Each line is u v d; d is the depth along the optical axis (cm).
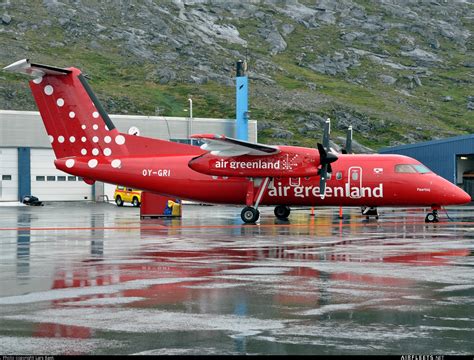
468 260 3266
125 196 11475
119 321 1938
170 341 1714
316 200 6438
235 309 2097
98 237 4691
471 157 13100
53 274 2823
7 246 4025
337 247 3922
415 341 1708
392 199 6341
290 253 3609
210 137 5919
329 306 2139
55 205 12206
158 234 4969
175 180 6506
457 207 11394
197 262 3225
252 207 6378
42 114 6462
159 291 2414
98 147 6500
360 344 1681
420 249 3784
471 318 1966
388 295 2323
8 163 12669
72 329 1842
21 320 1952
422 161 12731
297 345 1672
